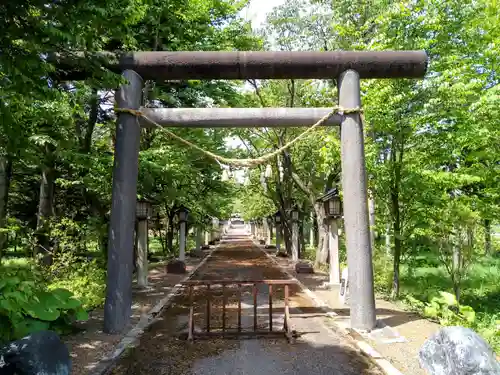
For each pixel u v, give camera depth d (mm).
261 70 7270
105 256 12109
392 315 7926
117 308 6688
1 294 5227
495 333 6234
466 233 8742
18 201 15297
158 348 5965
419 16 8586
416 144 9312
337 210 11742
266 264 18672
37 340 4297
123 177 7043
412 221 9562
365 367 5180
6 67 4188
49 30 3998
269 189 21469
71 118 7777
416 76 7520
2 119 5125
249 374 4945
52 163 10406
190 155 13367
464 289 10578
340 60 7262
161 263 19203
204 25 11352
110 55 6898
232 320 7801
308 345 6141
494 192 9031
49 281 8883
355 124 7254
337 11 13109
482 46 8789
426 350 4902
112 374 4926
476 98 8711
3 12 3973
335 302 9453
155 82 11789
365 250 6957
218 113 7484
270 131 18828
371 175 9703
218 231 40406
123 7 4680
